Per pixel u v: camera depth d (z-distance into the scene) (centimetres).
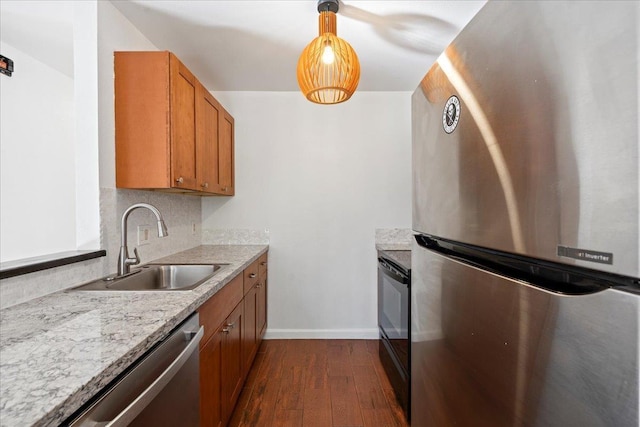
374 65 235
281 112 285
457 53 84
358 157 287
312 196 286
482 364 72
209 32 192
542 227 54
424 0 163
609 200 42
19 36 187
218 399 141
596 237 44
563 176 49
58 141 231
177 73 168
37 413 48
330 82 154
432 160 102
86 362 64
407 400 168
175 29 188
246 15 176
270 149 285
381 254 242
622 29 40
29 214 213
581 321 46
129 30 179
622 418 40
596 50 44
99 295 115
